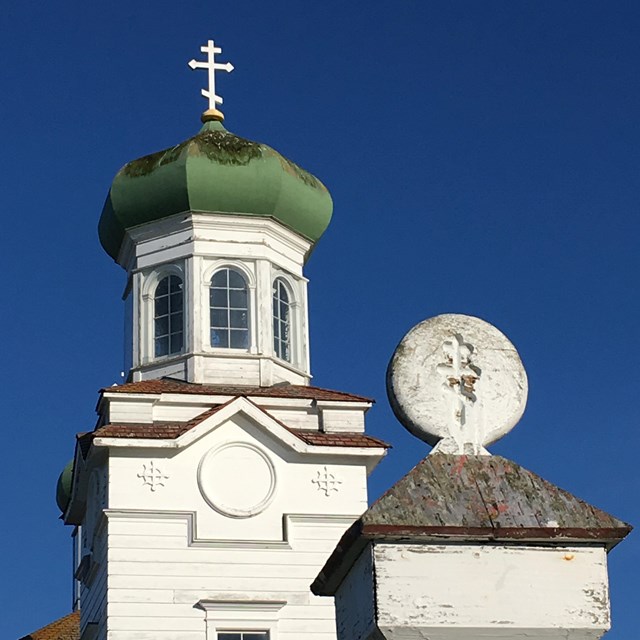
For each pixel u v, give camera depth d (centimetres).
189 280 4269
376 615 738
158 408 4062
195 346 4194
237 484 3978
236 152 4359
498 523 751
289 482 4009
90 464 4059
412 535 745
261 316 4262
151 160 4369
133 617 3806
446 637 739
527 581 747
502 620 740
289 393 4156
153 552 3872
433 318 821
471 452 796
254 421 4016
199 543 3897
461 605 741
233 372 4197
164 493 3928
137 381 4209
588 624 743
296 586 3909
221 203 4338
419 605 739
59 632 5291
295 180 4391
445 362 812
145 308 4309
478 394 809
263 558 3922
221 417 3988
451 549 748
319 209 4456
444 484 774
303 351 4341
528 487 773
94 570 4066
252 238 4350
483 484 775
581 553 753
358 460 4059
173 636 3809
